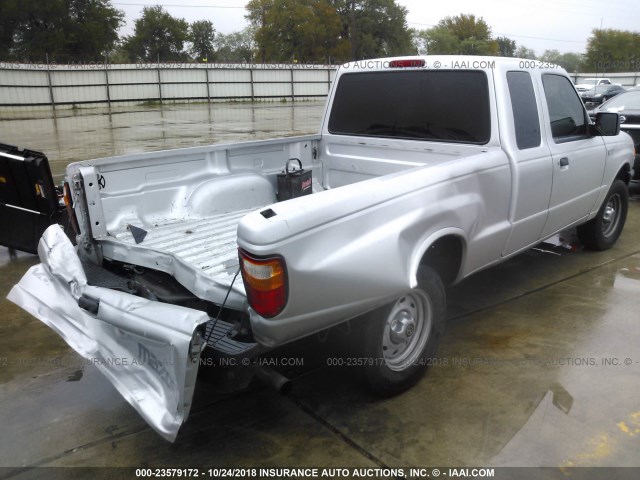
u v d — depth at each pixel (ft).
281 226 8.03
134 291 9.96
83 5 182.39
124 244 11.17
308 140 16.30
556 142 14.53
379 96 15.03
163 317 8.23
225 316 9.48
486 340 13.21
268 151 15.33
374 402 10.77
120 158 12.12
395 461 9.11
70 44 175.73
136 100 113.50
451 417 10.25
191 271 9.86
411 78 14.25
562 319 14.30
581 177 15.80
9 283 17.26
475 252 12.07
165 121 78.59
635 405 10.57
